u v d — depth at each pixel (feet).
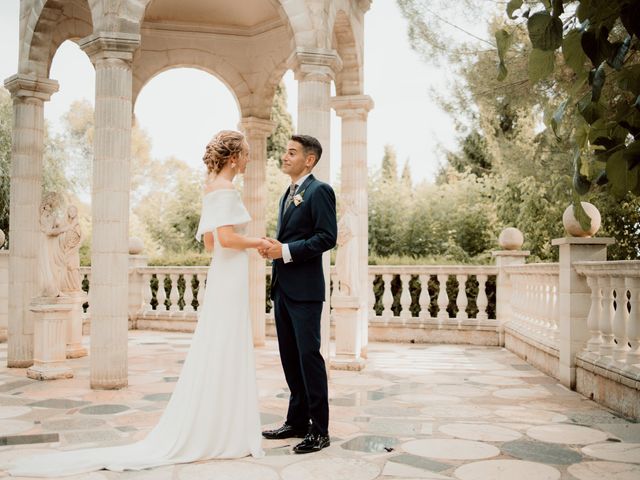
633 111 5.27
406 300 37.86
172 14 34.35
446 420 17.76
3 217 66.64
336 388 22.71
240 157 14.84
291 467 13.19
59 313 24.88
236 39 35.68
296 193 15.01
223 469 12.98
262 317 34.96
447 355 31.89
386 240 59.06
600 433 16.33
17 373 25.95
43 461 13.20
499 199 55.06
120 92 22.30
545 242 48.78
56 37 29.04
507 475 12.82
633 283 18.35
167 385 23.16
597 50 4.96
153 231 82.07
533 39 4.98
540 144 36.09
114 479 12.34
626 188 5.19
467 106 38.47
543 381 24.30
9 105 68.90
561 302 23.50
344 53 29.99
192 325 42.19
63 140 114.52
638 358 18.48
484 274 36.52
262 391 22.09
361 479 12.48
